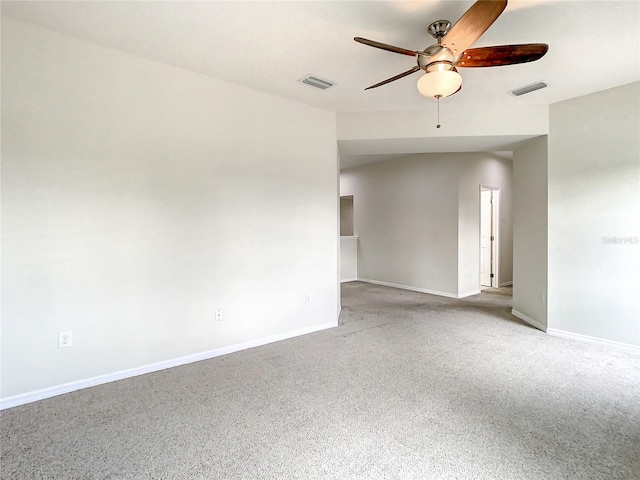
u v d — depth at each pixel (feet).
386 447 5.88
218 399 7.60
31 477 5.18
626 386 8.16
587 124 11.30
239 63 9.18
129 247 8.75
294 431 6.37
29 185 7.47
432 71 6.93
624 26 7.36
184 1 6.59
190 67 9.42
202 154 9.91
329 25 7.41
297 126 12.01
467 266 19.49
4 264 7.25
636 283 10.37
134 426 6.54
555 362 9.67
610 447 5.85
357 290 21.27
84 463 5.49
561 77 9.98
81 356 8.14
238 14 7.00
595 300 11.18
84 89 8.07
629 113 10.41
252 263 11.00
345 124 13.08
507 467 5.36
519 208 14.60
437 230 19.81
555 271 12.14
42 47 7.55
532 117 12.35
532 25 7.32
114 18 7.18
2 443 6.01
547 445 5.91
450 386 8.20
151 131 9.04
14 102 7.29
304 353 10.44
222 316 10.37
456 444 5.96
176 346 9.54
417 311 15.79
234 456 5.66
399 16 7.04
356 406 7.28
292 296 12.04
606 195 10.92
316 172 12.60
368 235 24.35
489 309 16.16
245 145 10.77
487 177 20.89
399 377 8.72
